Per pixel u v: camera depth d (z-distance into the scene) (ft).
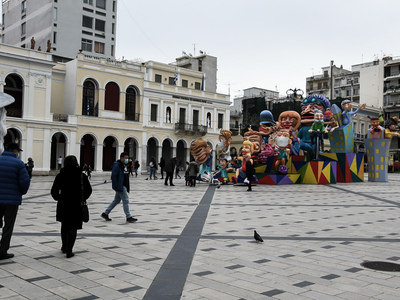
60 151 135.44
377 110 226.17
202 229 31.30
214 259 22.08
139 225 32.96
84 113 135.44
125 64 144.66
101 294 16.39
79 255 22.75
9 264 20.80
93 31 196.54
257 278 18.71
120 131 142.92
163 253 23.35
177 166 111.45
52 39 183.52
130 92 148.66
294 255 23.15
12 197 21.53
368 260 22.18
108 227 31.96
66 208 22.25
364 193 65.26
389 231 31.35
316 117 85.20
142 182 92.02
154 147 165.99
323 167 86.48
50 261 21.40
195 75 184.65
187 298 15.99
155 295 16.33
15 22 206.80
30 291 16.71
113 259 21.90
